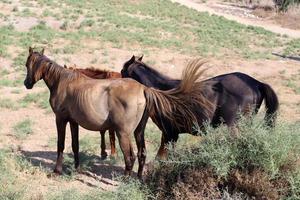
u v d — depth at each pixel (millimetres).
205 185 6824
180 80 9094
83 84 8383
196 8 36500
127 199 7016
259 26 31969
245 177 6785
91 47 21641
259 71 20781
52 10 26219
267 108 8445
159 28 26375
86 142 10844
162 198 7113
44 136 11625
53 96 8719
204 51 23094
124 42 22906
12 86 16719
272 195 6602
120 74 10203
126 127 8047
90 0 30406
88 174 9047
